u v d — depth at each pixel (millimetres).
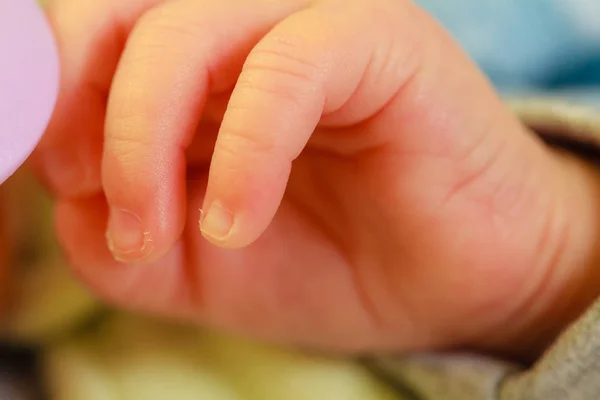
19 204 167
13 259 164
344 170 138
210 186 117
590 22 209
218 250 144
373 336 149
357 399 152
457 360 146
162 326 166
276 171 117
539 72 210
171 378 157
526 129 155
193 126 124
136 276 144
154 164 121
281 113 117
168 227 122
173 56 123
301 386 153
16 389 159
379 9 127
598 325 131
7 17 118
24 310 163
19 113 117
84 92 130
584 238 142
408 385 153
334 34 122
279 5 126
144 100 121
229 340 161
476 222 137
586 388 134
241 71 122
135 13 130
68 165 135
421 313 144
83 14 129
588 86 212
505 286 140
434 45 131
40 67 120
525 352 148
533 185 140
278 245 146
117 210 122
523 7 209
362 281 145
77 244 141
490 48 206
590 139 153
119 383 156
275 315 149
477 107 134
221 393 156
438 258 138
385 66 126
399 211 136
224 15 125
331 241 146
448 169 134
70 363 161
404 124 131
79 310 166
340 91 123
